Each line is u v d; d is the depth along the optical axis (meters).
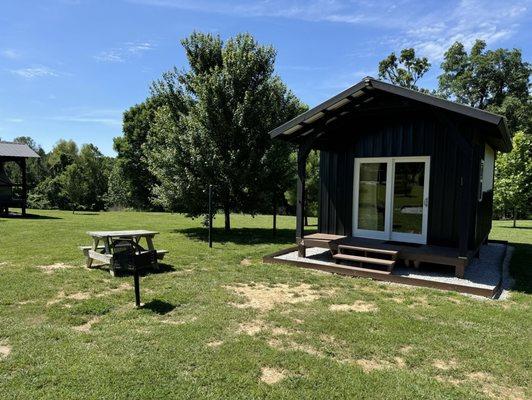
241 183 11.99
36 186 40.75
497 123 5.89
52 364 3.25
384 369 3.31
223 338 3.89
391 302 5.27
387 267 6.90
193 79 12.72
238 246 10.25
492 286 5.94
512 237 13.56
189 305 4.99
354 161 8.77
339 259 7.52
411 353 3.64
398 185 8.21
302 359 3.43
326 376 3.14
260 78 12.77
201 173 11.98
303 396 2.84
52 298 5.20
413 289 6.00
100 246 9.09
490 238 13.23
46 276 6.32
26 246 9.34
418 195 7.95
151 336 3.89
